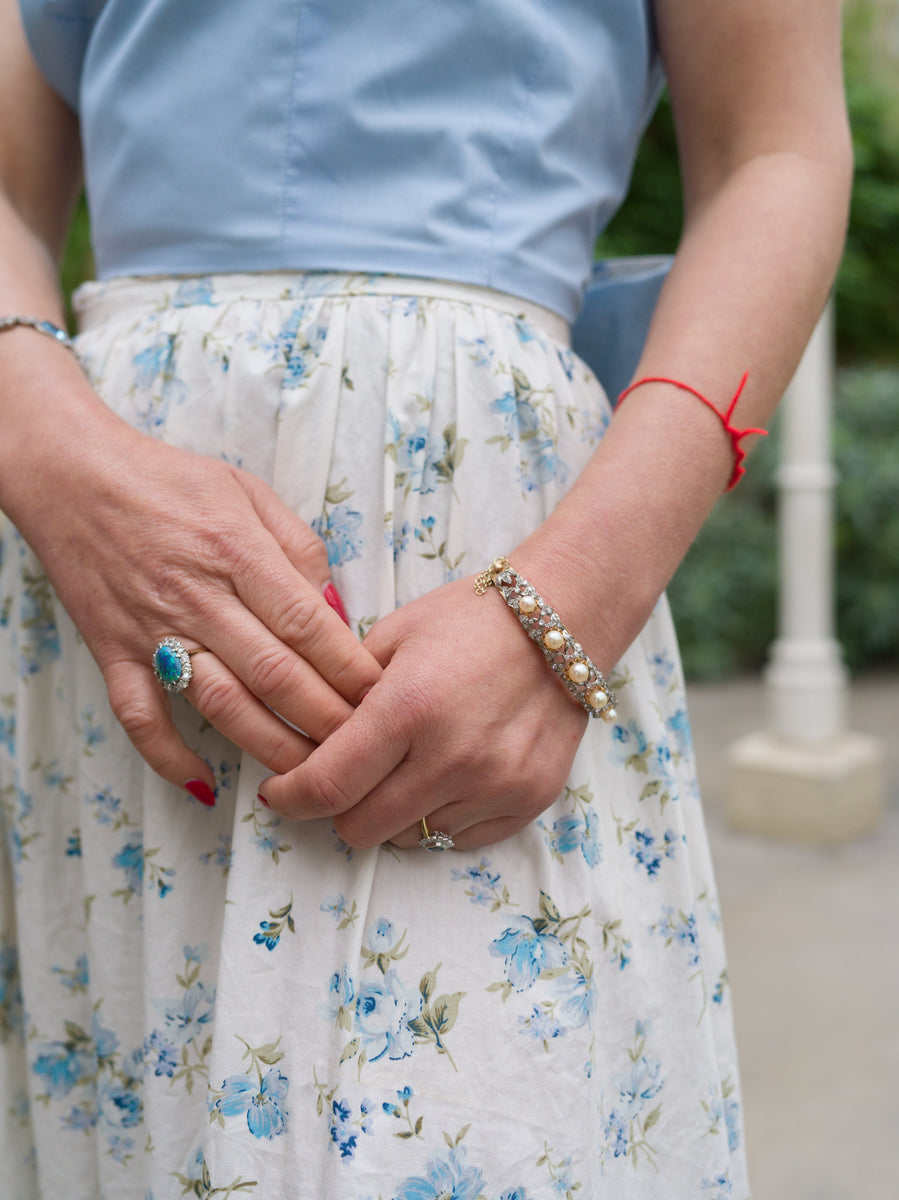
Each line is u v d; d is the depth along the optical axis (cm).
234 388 75
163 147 79
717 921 87
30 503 71
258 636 64
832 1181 177
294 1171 65
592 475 69
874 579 682
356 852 69
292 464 74
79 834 85
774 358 74
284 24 74
